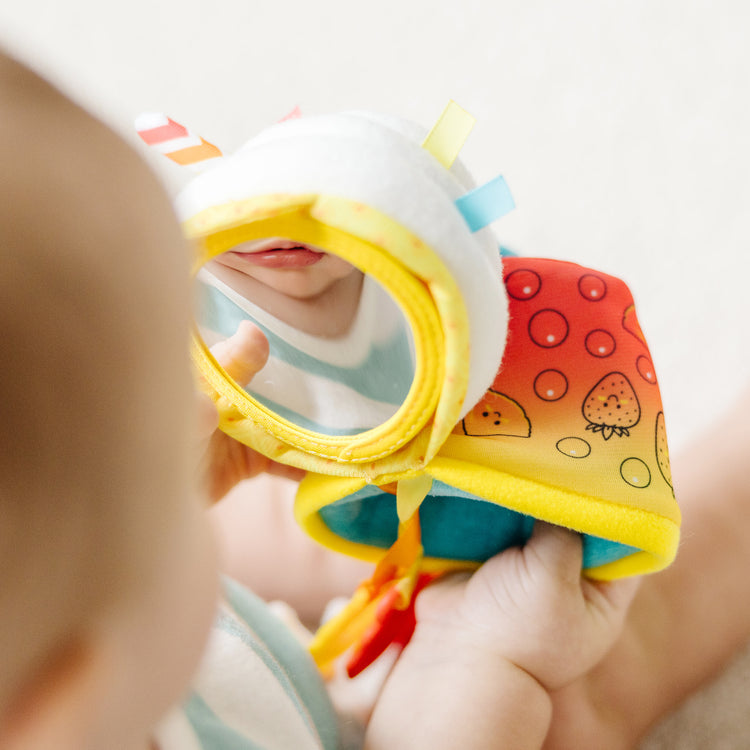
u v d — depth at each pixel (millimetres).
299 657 605
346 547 663
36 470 158
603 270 979
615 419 515
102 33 1126
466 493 545
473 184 454
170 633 213
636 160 1019
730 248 977
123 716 202
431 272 372
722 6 1072
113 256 161
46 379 154
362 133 392
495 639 564
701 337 948
